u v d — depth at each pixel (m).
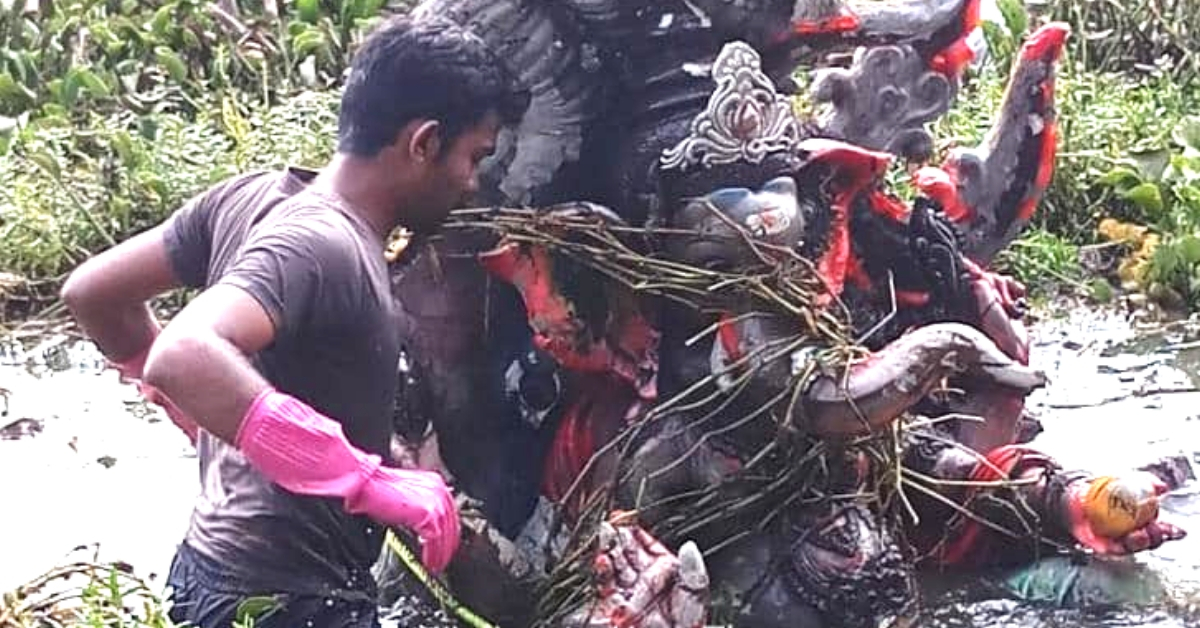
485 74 3.57
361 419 3.54
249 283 3.33
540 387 4.19
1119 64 9.31
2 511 5.09
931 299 4.48
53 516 5.04
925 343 3.92
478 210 4.01
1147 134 7.97
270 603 3.51
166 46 9.10
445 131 3.54
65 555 4.62
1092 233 7.60
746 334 4.01
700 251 3.99
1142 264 7.14
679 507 4.12
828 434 4.02
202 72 9.30
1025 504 4.41
